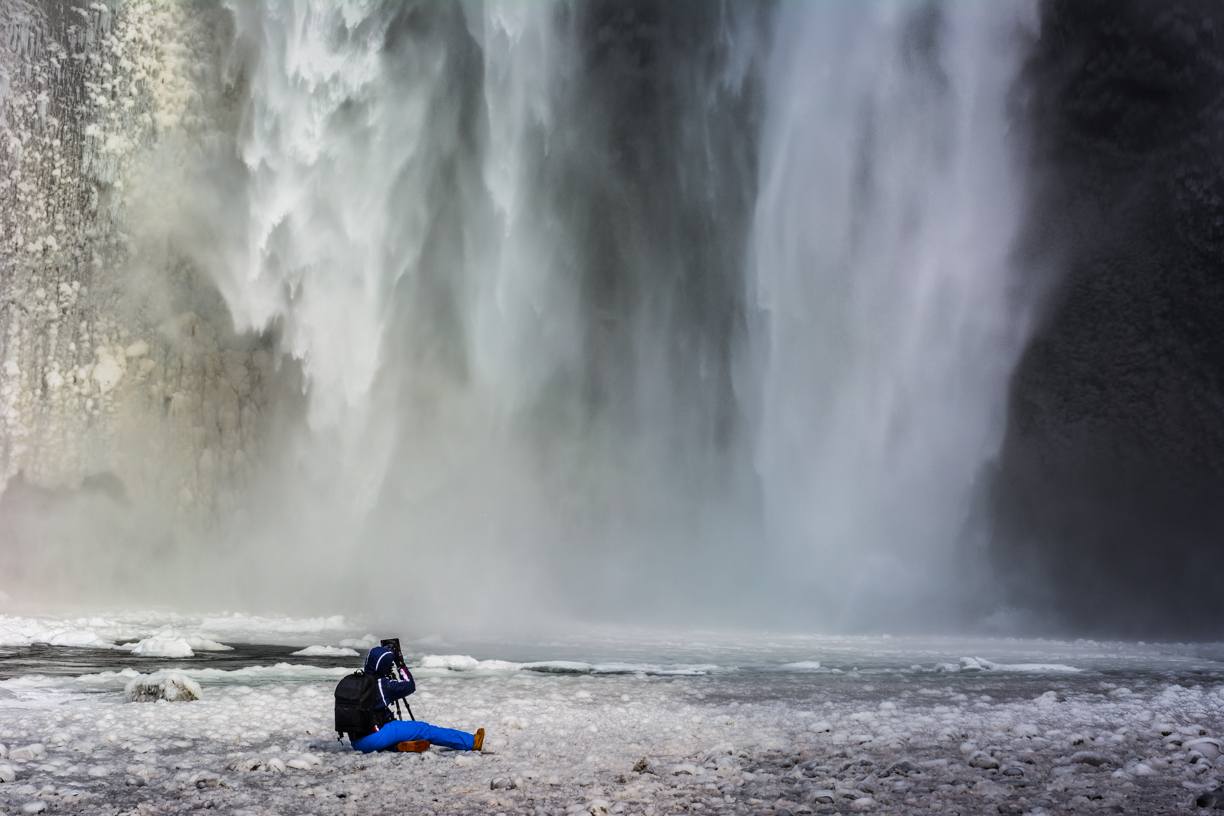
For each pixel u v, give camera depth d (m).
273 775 5.52
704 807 4.70
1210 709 8.80
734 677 12.03
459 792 5.09
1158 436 27.09
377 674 6.45
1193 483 26.69
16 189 25.86
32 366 25.62
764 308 29.64
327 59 29.23
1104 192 26.98
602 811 4.54
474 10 29.75
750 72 29.50
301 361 28.88
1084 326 27.77
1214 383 26.44
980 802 4.76
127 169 27.17
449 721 7.76
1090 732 7.24
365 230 29.69
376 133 29.72
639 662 13.92
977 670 13.48
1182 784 5.16
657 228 30.64
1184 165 25.83
